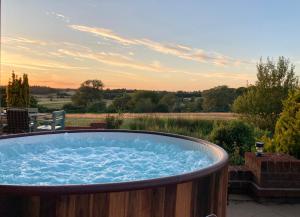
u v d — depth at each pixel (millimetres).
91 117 13719
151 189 2842
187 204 3051
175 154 6395
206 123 10703
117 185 2727
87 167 5773
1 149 5789
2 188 2607
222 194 3561
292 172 5121
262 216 4605
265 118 14156
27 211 2621
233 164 6574
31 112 10422
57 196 2621
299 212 4770
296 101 5930
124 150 6941
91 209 2682
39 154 6375
